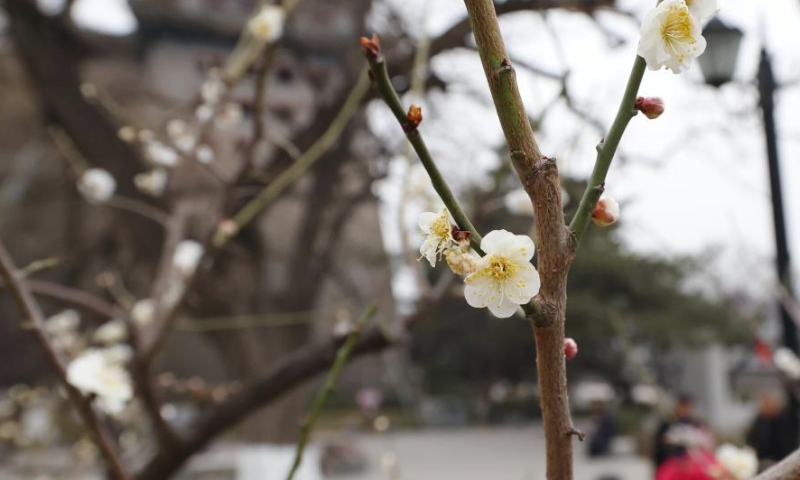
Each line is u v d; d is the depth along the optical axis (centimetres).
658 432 768
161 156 345
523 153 92
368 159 693
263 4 321
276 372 323
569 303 2141
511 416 2758
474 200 337
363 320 166
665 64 94
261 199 292
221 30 702
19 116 1464
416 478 1470
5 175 1423
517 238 90
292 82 659
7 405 564
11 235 1305
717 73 552
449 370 2783
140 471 317
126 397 188
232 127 388
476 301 90
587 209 95
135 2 694
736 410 2133
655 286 2166
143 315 341
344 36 696
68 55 620
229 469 1301
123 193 531
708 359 2189
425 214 93
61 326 367
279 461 669
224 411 320
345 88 518
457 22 439
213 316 577
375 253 1053
